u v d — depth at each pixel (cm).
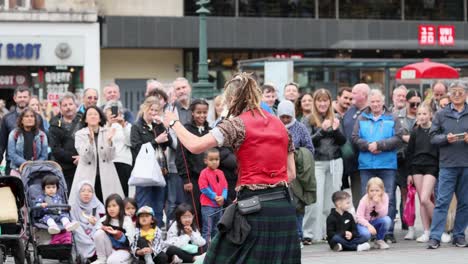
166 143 1688
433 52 4828
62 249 1506
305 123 1788
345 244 1647
